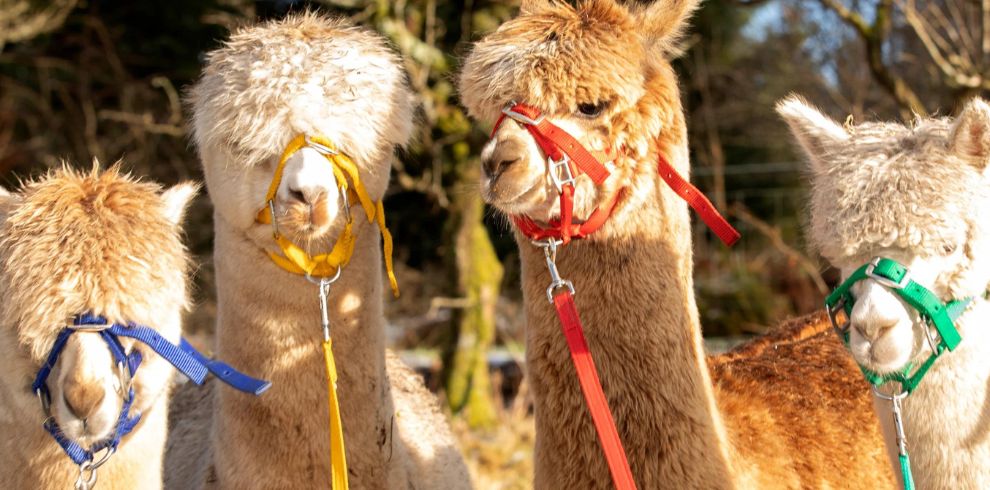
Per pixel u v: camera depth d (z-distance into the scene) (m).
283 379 3.46
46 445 3.12
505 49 3.22
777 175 14.02
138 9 14.59
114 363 2.94
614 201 3.26
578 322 3.21
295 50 3.34
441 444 4.73
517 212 3.19
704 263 13.14
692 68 14.59
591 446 3.26
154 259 3.03
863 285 2.92
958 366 3.03
